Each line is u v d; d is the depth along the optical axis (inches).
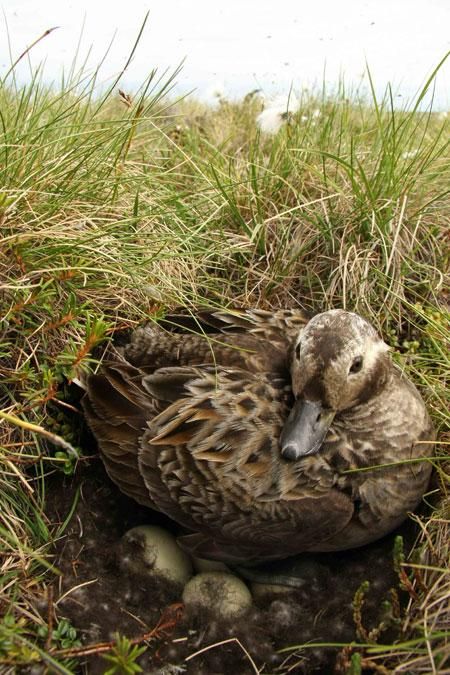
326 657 23.3
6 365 26.0
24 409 24.8
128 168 32.4
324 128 35.4
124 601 24.4
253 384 25.3
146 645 23.5
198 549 24.9
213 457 24.4
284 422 24.9
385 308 30.7
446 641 21.4
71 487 26.3
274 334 26.9
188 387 25.3
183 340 26.9
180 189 35.5
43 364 25.9
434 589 22.3
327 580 25.2
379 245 31.6
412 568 23.4
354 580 25.0
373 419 24.8
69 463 25.8
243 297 31.4
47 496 25.9
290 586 25.0
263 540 24.3
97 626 23.6
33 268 26.4
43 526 24.7
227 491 24.3
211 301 29.6
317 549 25.1
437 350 29.1
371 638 22.3
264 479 24.3
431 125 41.7
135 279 28.0
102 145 30.7
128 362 27.4
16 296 25.5
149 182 32.3
